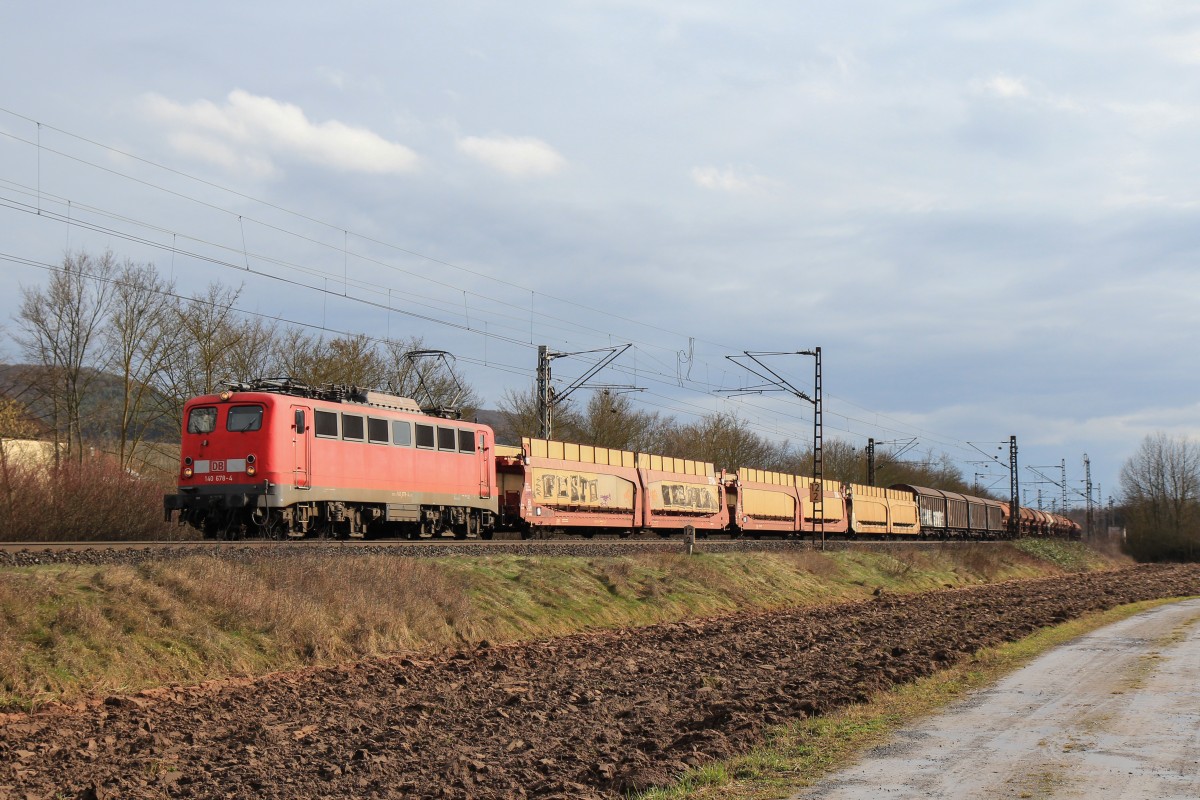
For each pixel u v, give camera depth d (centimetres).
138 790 1187
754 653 2384
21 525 2923
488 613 2416
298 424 2656
